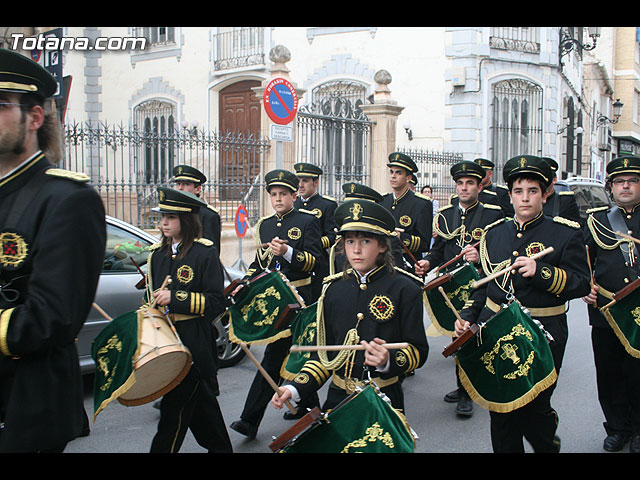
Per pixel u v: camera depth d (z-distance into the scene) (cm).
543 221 402
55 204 225
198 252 409
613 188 496
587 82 2542
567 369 678
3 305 224
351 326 321
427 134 1633
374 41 1658
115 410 565
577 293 382
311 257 549
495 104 1653
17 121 231
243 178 1120
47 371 226
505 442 370
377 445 278
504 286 397
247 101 1788
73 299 222
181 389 384
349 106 1387
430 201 704
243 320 512
